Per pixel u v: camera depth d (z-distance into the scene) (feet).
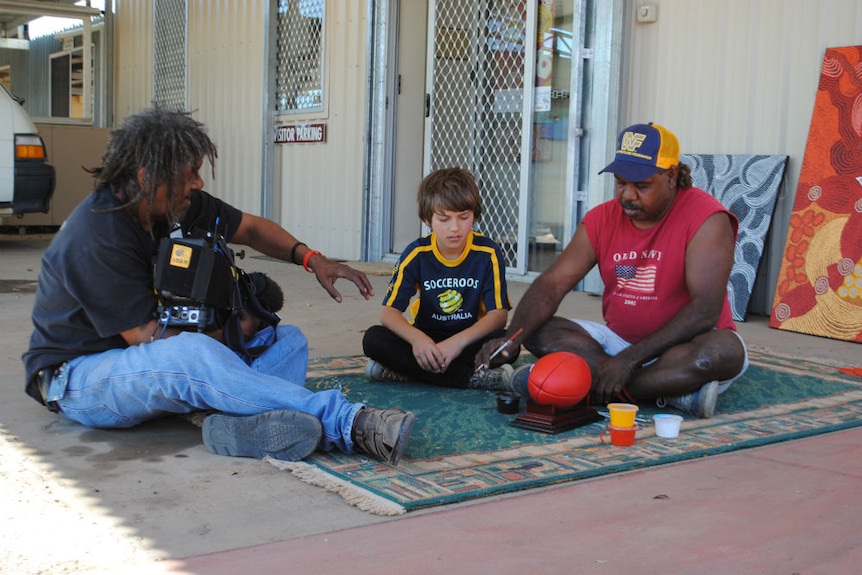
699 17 20.29
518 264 24.18
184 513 7.53
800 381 13.07
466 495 7.96
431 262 12.37
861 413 11.33
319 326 17.57
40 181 28.78
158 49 41.39
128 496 7.91
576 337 11.73
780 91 18.98
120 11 45.34
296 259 11.01
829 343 16.48
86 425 9.80
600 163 21.95
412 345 11.84
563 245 23.16
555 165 23.26
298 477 8.46
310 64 31.22
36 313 9.42
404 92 28.43
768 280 19.27
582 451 9.46
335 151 30.12
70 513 7.47
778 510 7.82
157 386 8.97
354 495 7.86
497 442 9.74
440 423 10.49
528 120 23.58
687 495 8.19
